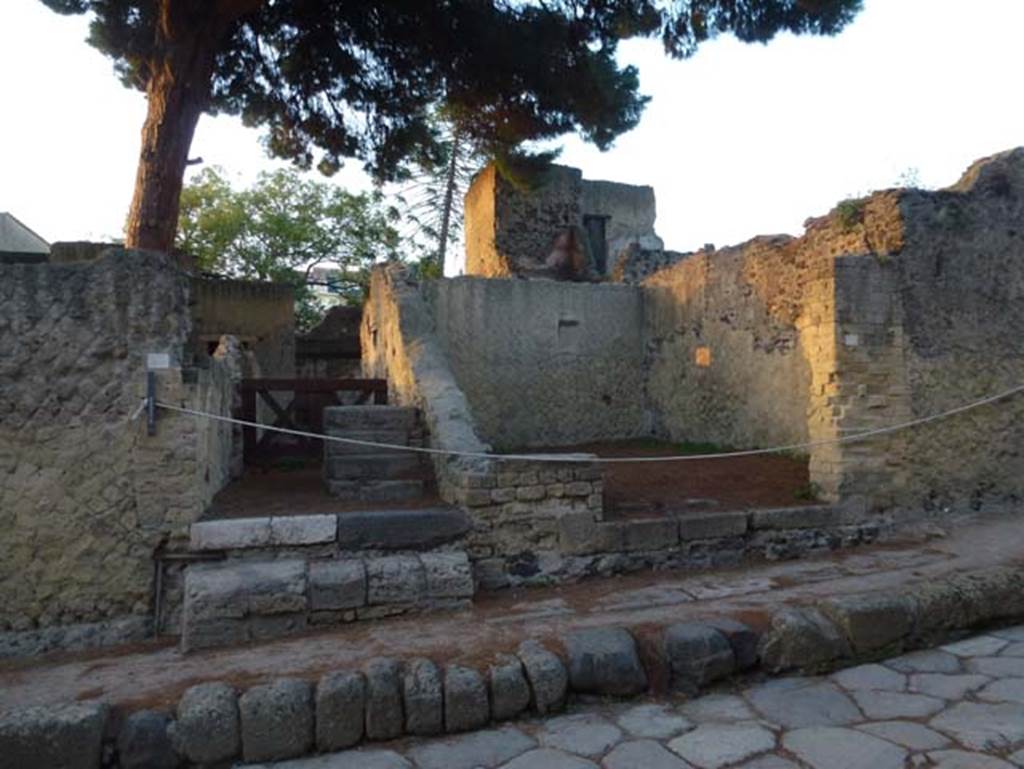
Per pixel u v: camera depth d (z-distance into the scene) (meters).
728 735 3.33
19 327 4.48
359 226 22.44
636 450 9.34
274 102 11.15
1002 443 7.03
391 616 4.50
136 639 4.55
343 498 5.75
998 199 7.16
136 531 4.59
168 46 8.51
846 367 6.30
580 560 5.33
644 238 16.38
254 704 3.22
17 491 4.44
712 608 4.48
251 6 8.79
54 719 3.05
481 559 5.11
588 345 10.48
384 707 3.36
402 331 7.69
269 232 21.17
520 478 5.22
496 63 9.54
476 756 3.21
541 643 3.85
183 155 8.66
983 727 3.27
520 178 12.02
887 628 4.25
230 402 6.78
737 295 8.83
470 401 9.66
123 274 4.62
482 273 14.71
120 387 4.61
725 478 7.27
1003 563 5.38
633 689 3.77
